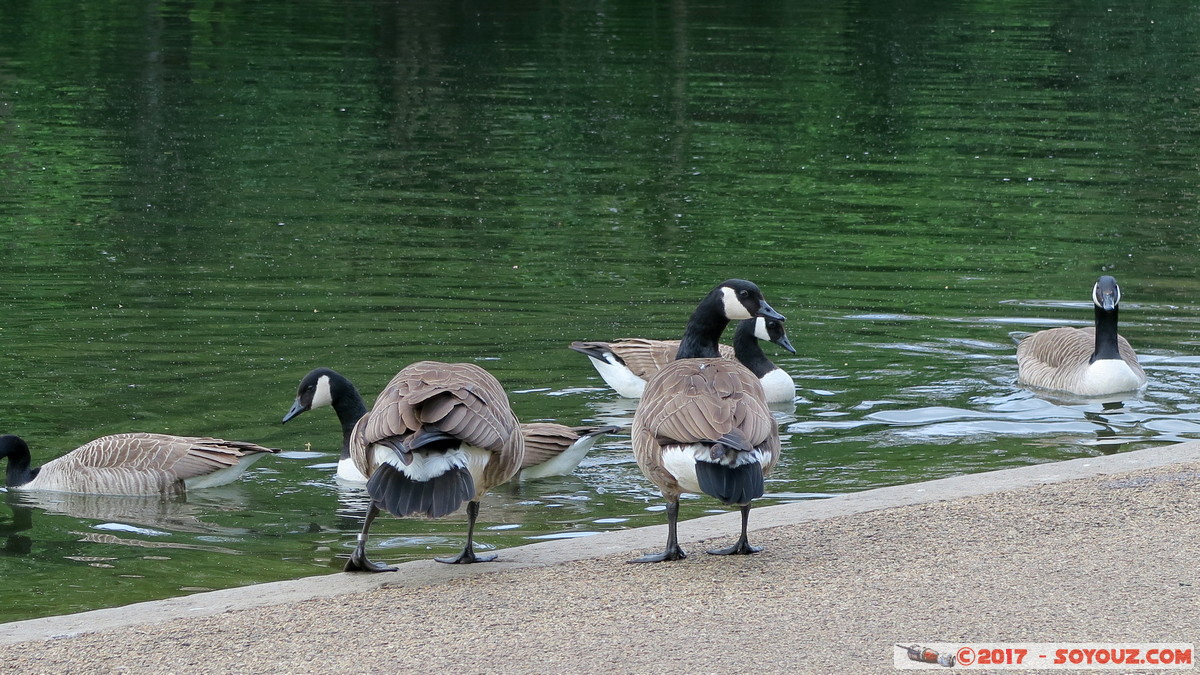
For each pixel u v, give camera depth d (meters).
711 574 6.70
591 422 11.54
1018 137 27.72
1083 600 6.09
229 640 5.93
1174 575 6.38
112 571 8.11
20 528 9.11
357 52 37.78
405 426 6.41
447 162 24.77
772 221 20.45
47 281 16.08
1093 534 7.06
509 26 42.91
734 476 6.45
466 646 5.75
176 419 11.39
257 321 14.44
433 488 6.41
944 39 41.38
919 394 12.34
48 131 26.94
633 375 12.32
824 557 6.91
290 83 32.97
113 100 30.47
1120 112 30.56
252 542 8.71
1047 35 42.28
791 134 27.98
